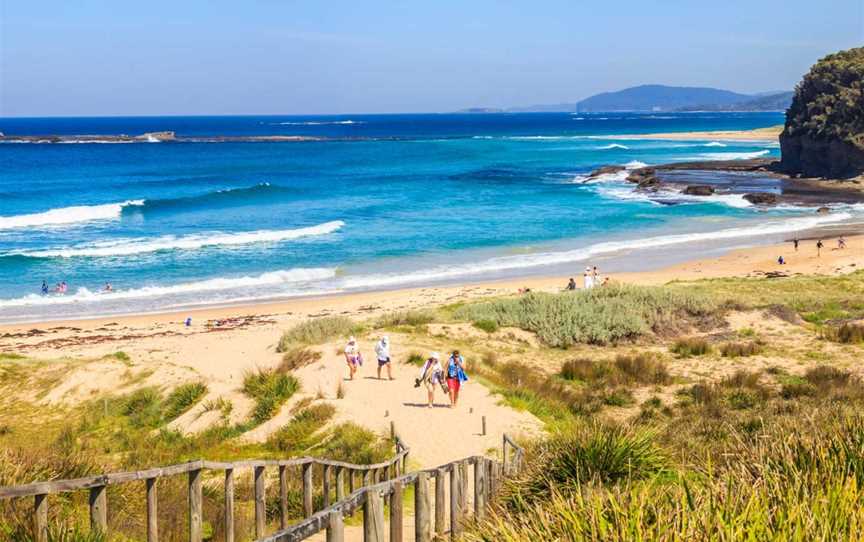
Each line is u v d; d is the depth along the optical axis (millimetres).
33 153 141500
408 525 9945
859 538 3953
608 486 8211
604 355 27297
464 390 20859
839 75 94625
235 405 20953
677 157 126562
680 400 21656
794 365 25109
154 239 55438
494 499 8641
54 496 8547
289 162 122062
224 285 43750
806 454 5641
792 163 98312
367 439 16906
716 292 37625
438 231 60031
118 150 150875
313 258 50406
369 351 25344
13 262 48188
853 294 37250
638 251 53156
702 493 4840
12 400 24016
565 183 92000
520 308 31859
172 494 10664
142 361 27312
